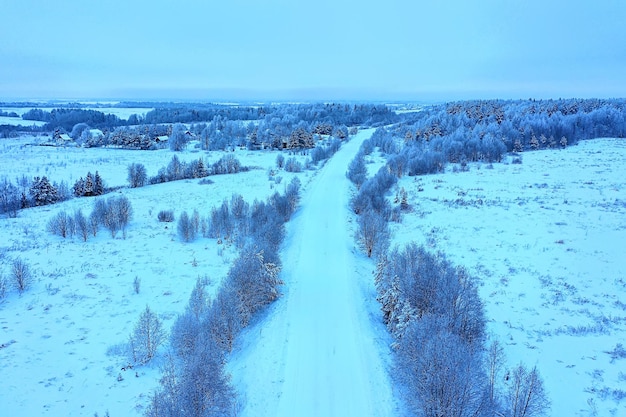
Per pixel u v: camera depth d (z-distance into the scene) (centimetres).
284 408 1842
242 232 4362
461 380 1458
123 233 4344
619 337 2259
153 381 2019
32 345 2303
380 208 5022
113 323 2583
